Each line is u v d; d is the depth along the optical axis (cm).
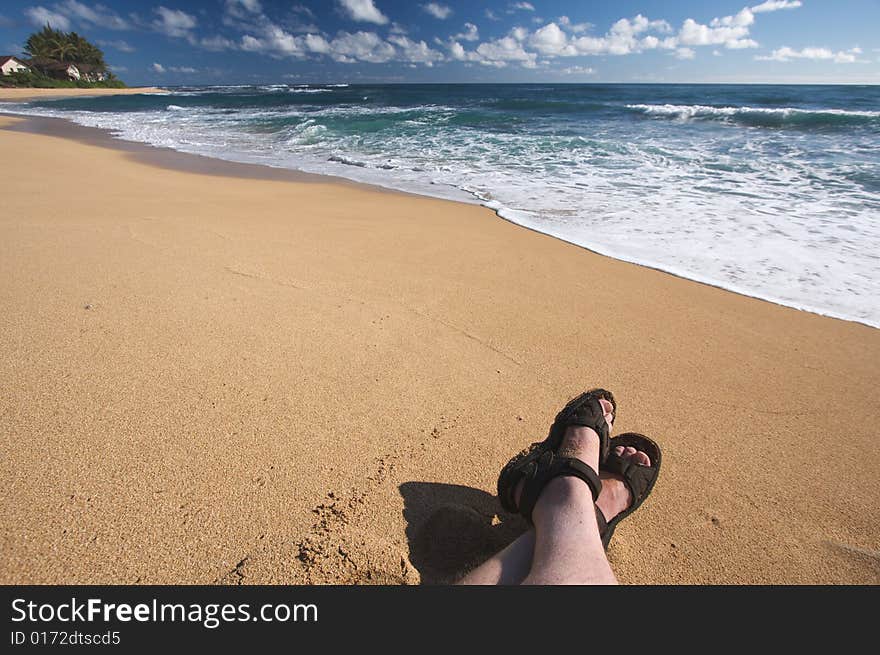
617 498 153
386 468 162
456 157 867
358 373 211
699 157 802
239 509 142
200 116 1867
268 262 327
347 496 150
